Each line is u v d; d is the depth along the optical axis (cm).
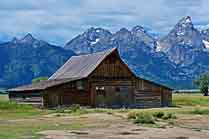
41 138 3841
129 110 8294
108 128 4831
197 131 4616
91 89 9688
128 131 4516
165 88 10281
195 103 11444
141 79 10144
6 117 6625
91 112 7662
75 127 4922
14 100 10269
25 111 7931
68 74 10631
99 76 9794
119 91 9981
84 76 9631
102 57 9925
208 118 6397
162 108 9462
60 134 4175
